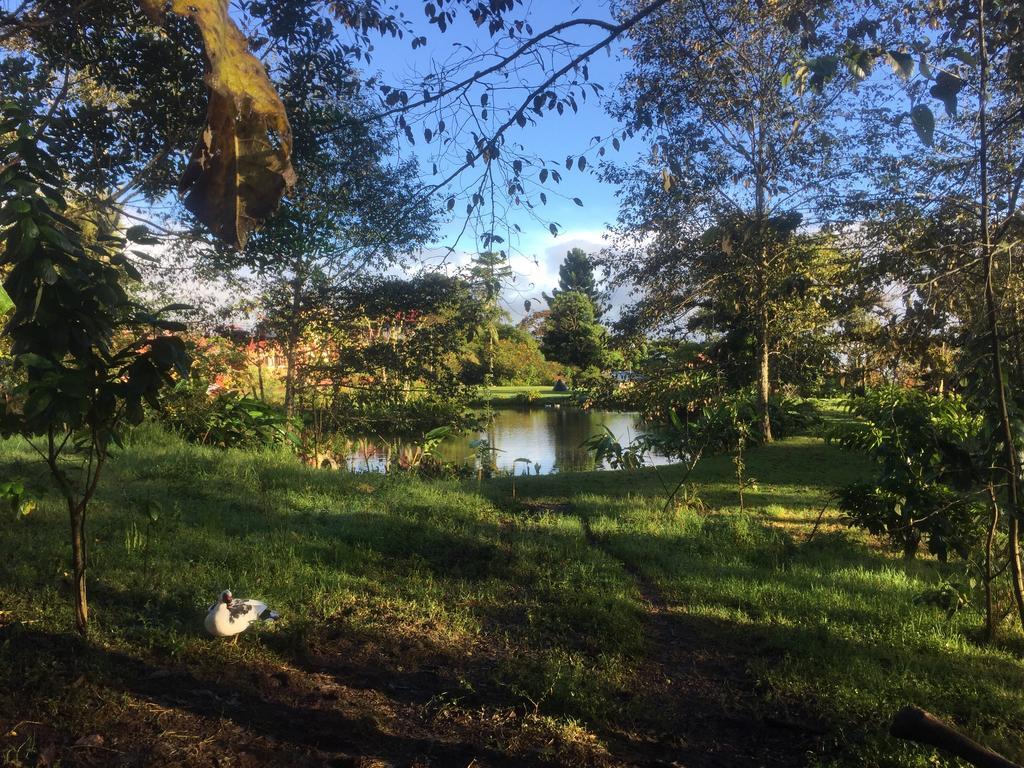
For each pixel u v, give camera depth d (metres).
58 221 3.12
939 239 4.43
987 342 4.38
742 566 6.64
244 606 4.04
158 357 3.28
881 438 6.56
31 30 4.88
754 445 14.12
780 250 10.40
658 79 10.07
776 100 10.62
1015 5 3.90
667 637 4.90
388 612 4.88
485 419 15.04
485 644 4.53
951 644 4.84
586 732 3.49
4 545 5.33
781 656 4.59
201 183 2.30
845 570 6.60
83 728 3.10
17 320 3.16
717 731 3.64
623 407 14.96
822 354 6.86
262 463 10.05
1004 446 4.46
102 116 5.38
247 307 12.57
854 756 3.34
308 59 5.30
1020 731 3.68
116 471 8.37
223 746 3.10
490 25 4.40
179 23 5.29
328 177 5.67
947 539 6.25
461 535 6.96
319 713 3.50
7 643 3.65
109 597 4.57
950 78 3.26
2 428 3.49
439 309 12.68
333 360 13.48
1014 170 4.23
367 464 13.48
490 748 3.27
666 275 13.55
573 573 6.04
